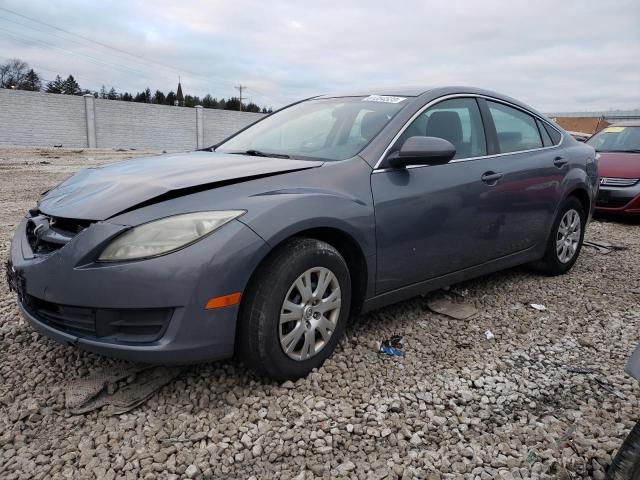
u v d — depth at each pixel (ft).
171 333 7.86
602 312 13.19
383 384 9.32
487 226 12.57
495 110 13.75
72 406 8.34
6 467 7.07
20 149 83.87
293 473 7.09
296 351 9.12
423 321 12.14
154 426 7.99
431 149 10.09
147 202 8.23
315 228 9.07
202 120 119.65
